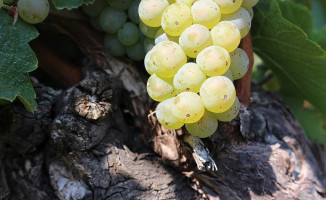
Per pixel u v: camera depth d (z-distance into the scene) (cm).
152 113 26
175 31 23
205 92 22
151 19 24
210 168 26
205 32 22
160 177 26
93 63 29
